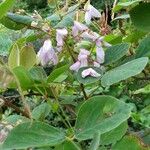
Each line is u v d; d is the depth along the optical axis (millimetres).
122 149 122
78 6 151
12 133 108
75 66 142
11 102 145
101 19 175
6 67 120
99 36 144
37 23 144
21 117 147
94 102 114
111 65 150
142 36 172
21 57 136
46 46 138
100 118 112
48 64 145
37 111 153
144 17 153
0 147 106
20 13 156
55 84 153
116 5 165
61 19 148
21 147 105
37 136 109
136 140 122
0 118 141
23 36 156
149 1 153
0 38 153
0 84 120
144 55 148
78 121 114
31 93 150
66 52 146
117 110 111
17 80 120
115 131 122
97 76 132
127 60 149
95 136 106
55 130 112
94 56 144
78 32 143
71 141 113
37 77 138
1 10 124
